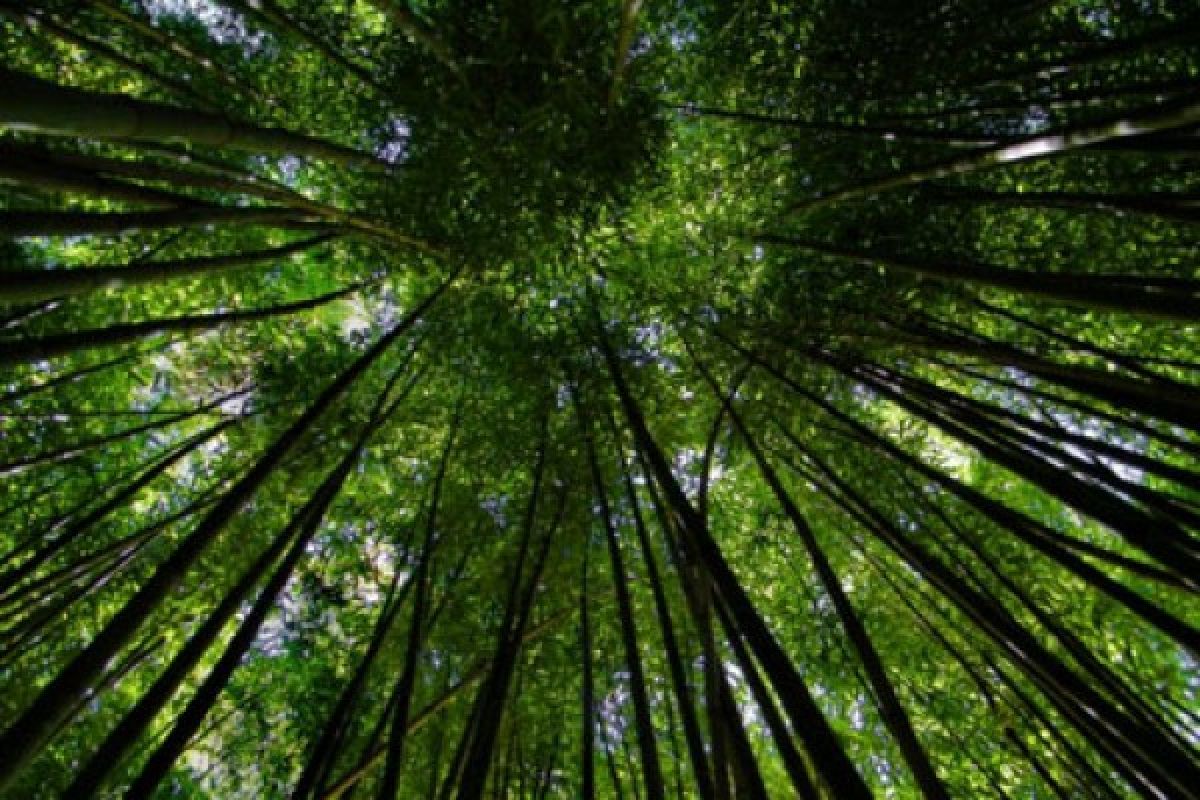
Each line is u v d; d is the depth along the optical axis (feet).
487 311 14.44
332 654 16.34
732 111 14.93
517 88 11.51
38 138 13.42
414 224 12.71
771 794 16.74
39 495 13.51
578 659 14.97
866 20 13.12
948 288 13.94
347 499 16.44
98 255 15.12
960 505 16.17
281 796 16.57
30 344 7.00
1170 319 7.23
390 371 16.83
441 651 14.87
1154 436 9.37
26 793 13.58
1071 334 15.10
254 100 13.97
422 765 14.32
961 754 16.34
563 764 15.43
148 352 14.67
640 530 10.69
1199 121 6.22
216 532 6.86
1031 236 14.44
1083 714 7.82
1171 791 6.59
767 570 17.63
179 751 5.61
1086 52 10.14
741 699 18.15
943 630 15.93
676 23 15.24
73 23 13.21
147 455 15.97
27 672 13.71
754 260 15.37
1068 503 7.54
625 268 15.74
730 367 15.35
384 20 15.98
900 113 13.70
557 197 12.32
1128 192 13.10
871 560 14.89
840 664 16.96
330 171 15.56
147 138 6.29
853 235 14.33
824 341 14.24
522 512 15.10
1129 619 15.40
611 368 12.75
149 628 14.44
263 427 15.02
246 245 15.69
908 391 11.71
